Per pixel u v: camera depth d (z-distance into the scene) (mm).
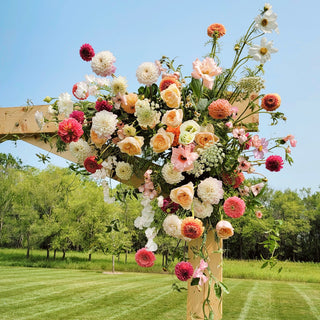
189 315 1414
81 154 1495
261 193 1394
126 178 1465
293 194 27766
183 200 1249
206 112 1404
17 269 13555
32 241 17250
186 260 1399
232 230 1271
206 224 1403
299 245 25688
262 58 1346
